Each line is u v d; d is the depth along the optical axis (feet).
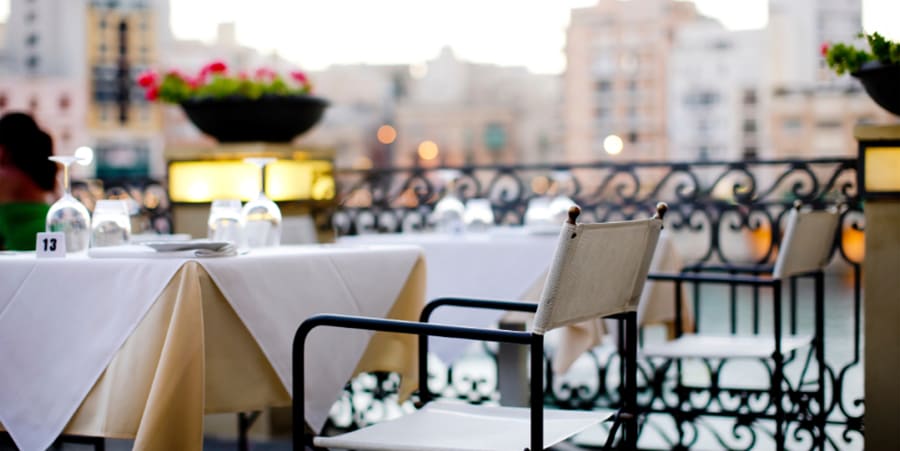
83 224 7.88
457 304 7.55
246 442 11.36
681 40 300.40
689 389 10.15
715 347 9.59
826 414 10.01
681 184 15.06
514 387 10.61
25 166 10.05
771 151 278.67
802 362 16.25
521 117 333.62
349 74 333.42
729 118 286.87
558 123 326.85
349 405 12.98
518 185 15.97
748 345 9.69
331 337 7.83
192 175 13.50
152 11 260.62
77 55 257.14
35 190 10.09
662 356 9.21
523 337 5.71
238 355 7.09
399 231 16.53
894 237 9.18
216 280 6.80
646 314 11.18
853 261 12.08
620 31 310.45
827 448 11.03
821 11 261.85
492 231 12.45
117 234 7.89
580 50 312.71
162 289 6.66
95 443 8.16
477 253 10.84
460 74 338.13
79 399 6.86
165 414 6.41
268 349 7.16
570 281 5.76
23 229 9.98
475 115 335.67
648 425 12.32
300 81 13.89
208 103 13.28
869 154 9.24
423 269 9.00
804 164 14.01
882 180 9.19
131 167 255.29
